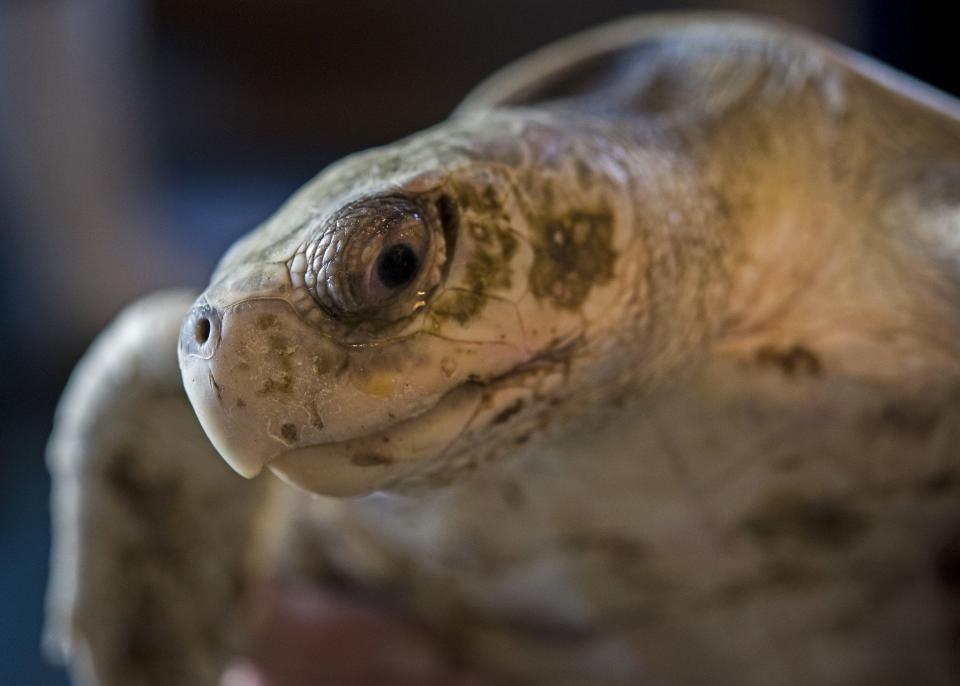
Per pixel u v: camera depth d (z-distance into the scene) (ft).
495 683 1.03
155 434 0.93
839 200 0.86
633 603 0.90
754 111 0.87
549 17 2.78
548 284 0.70
